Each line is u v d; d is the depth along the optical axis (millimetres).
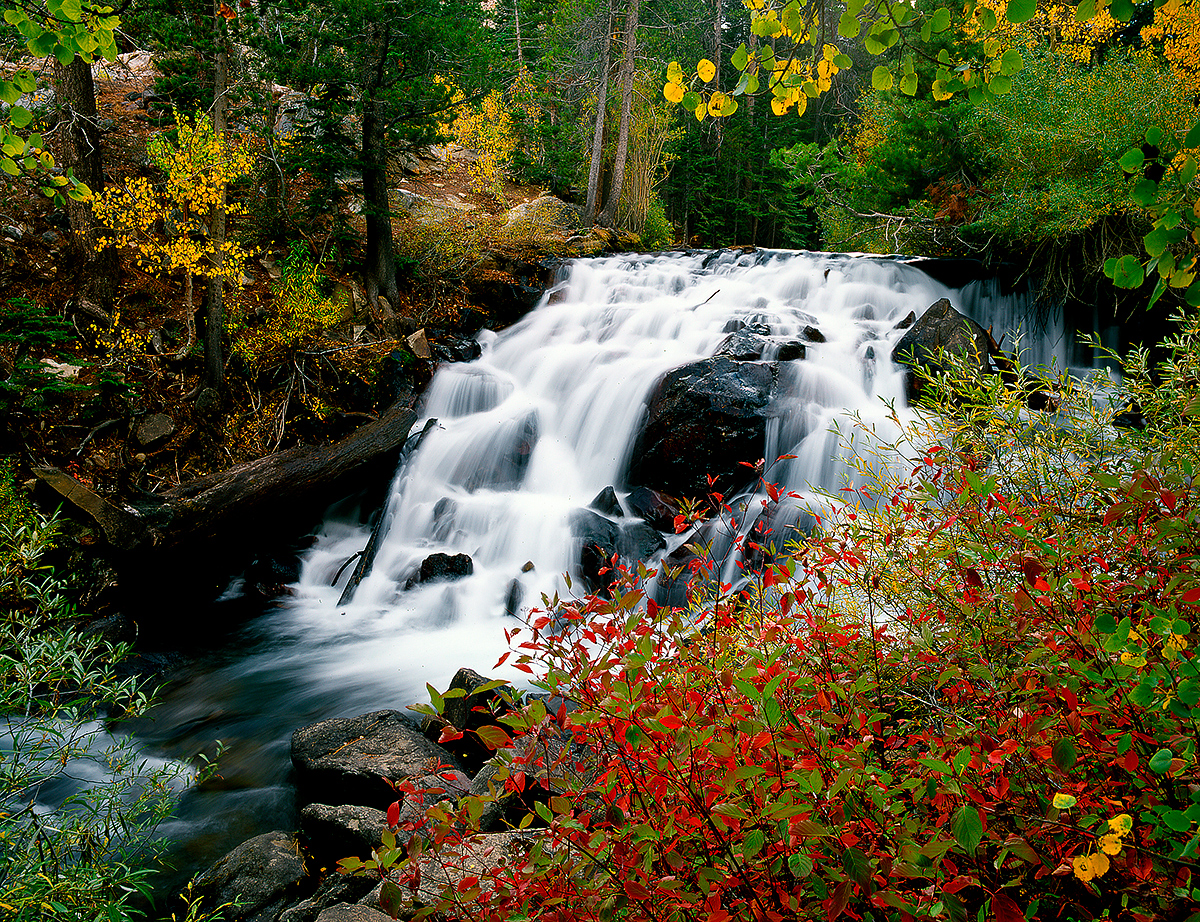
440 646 7551
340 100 11656
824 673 2174
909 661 2340
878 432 8234
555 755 2639
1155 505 1939
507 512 9008
